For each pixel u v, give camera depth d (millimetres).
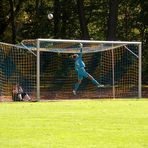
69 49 62125
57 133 28938
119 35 95438
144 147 24578
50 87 73938
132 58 74938
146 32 93875
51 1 98000
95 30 101062
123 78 75188
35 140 26484
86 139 26875
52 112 40156
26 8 98125
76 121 34375
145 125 32500
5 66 67500
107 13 96250
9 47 68062
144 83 88188
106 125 32406
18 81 67875
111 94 67312
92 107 44875
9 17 95250
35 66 69188
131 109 43156
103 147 24500
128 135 28312
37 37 95500
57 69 76688
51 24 95562
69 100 55281
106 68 75938
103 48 63281
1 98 58656
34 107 44688
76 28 96562
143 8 87438
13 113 39250
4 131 29609
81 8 82938
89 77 63312
